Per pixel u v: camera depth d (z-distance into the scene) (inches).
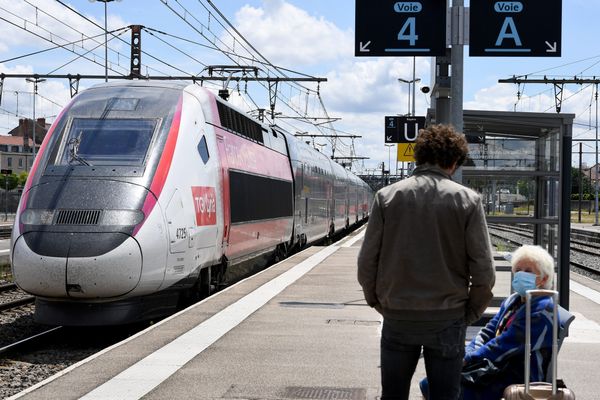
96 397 257.4
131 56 1251.2
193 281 494.0
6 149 4842.5
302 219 1032.2
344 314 450.0
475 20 379.6
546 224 365.7
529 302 169.0
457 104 369.1
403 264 158.2
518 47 379.9
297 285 603.8
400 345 160.7
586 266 959.6
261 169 725.9
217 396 259.6
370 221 163.3
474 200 159.6
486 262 157.6
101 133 469.1
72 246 405.7
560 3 381.1
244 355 328.2
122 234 410.9
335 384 276.8
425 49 385.4
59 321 422.6
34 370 374.3
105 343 449.7
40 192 435.8
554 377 165.3
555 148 358.9
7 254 1018.7
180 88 525.7
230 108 615.5
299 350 339.6
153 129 473.1
